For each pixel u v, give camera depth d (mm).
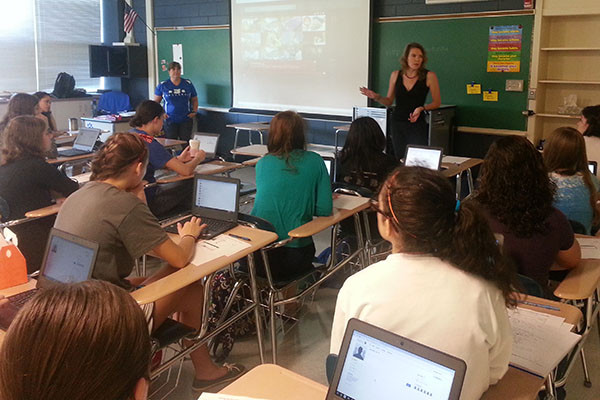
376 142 3457
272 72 7207
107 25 8625
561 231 2033
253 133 7582
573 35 5402
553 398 1791
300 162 2822
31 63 7926
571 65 5488
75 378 588
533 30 5367
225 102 7781
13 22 7645
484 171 2072
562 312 1745
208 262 2230
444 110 5609
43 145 3119
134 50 8242
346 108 6668
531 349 1538
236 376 2615
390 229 1371
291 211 2832
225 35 7551
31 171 3027
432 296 1280
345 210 2996
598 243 2422
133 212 2070
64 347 593
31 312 626
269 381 1468
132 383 624
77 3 8312
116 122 6887
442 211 1291
